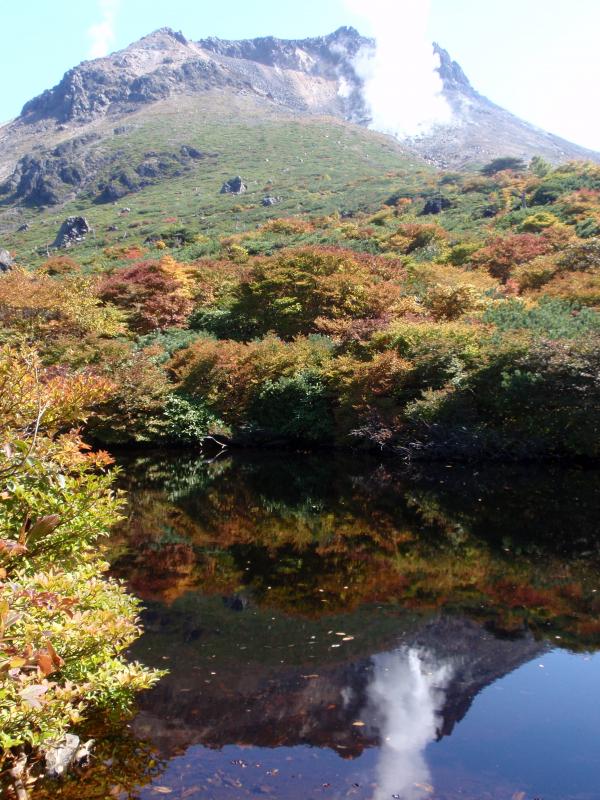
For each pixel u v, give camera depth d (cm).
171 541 1018
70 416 554
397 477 1499
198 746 457
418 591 780
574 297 2212
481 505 1211
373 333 1895
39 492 446
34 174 11144
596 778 422
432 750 453
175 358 2144
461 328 1780
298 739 467
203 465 1717
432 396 1645
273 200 7494
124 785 410
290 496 1333
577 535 1005
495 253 3166
